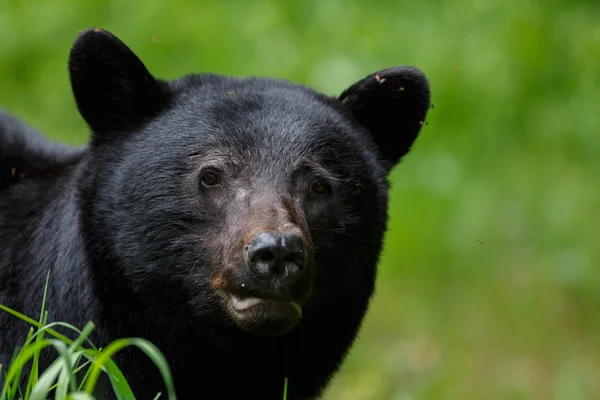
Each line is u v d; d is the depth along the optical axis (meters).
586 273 16.20
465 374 15.19
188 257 8.85
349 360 14.91
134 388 9.14
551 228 16.97
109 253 8.98
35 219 9.56
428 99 10.05
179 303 8.98
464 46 18.91
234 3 19.75
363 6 19.56
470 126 18.28
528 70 18.84
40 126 18.52
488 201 17.27
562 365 15.23
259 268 8.06
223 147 8.91
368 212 9.32
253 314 8.23
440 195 17.28
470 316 16.00
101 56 9.25
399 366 15.02
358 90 9.88
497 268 16.55
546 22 19.20
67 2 19.95
